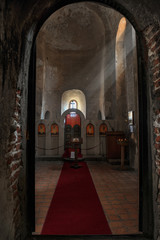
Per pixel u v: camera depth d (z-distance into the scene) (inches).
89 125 379.9
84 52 558.6
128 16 111.7
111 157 339.0
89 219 121.6
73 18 498.0
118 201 153.9
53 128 380.2
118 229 108.9
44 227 110.7
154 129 100.7
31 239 97.5
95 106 536.1
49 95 520.7
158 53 93.7
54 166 304.3
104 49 449.1
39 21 106.0
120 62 383.2
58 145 380.8
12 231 80.6
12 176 82.4
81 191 179.6
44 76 484.1
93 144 379.9
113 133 340.8
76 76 558.6
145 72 110.1
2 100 72.1
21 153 96.3
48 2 99.9
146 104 109.6
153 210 100.3
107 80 430.0
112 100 405.1
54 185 199.5
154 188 99.7
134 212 133.0
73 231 105.9
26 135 106.3
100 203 149.3
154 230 98.6
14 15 78.4
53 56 538.3
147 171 106.3
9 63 77.6
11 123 81.5
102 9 427.5
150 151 105.3
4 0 67.4
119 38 382.6
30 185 107.5
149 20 97.0
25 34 94.8
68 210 135.5
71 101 616.7
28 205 105.5
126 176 241.1
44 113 484.4
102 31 481.7
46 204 147.0
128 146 319.3
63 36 531.5
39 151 370.3
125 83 337.7
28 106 109.7
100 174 251.6
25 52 98.0
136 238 99.3
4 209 73.0
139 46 112.4
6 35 73.2
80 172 262.7
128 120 316.2
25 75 101.4
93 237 99.7
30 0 84.0
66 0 112.8
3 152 73.3
